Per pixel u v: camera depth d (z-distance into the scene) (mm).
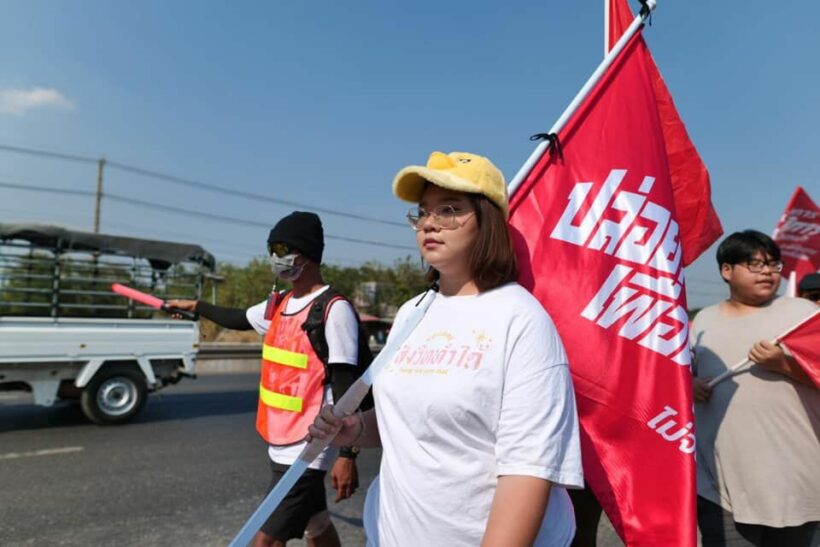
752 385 2494
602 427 1928
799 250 6043
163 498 4773
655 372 1896
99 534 3973
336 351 2498
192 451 6445
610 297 1987
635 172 2061
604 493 1888
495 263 1470
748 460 2459
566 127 2172
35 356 7426
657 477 1839
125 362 8172
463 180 1461
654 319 1932
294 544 3699
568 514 1523
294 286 2801
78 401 8281
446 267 1521
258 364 16906
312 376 2539
